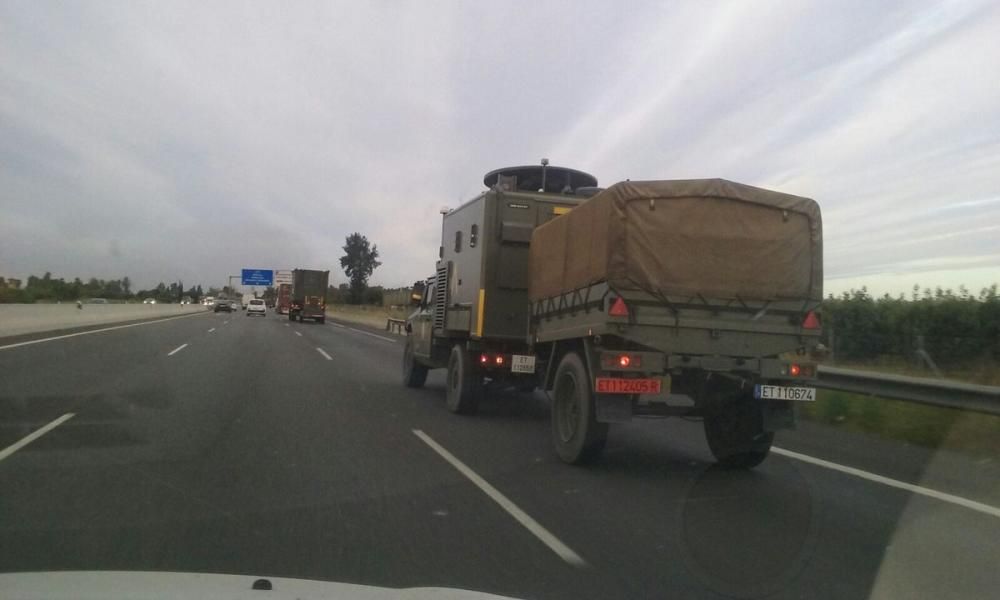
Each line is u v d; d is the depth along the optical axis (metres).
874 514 7.66
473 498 7.99
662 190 9.16
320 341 33.81
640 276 9.02
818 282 9.63
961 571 6.11
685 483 8.93
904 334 24.50
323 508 7.41
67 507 7.14
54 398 13.84
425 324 16.58
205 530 6.57
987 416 12.33
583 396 9.45
